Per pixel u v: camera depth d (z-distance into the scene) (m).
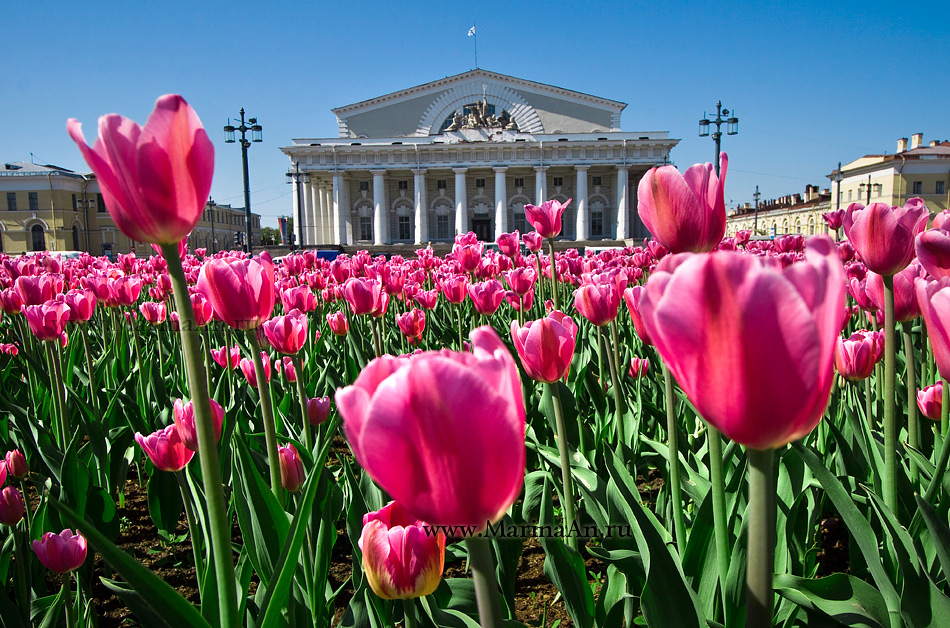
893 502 1.83
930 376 3.03
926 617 1.43
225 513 1.13
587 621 1.73
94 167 1.00
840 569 2.41
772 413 0.66
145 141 0.99
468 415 0.64
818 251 0.69
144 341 6.21
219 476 1.11
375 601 1.78
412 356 0.76
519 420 0.68
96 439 3.30
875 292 2.19
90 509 2.78
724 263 0.63
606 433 3.40
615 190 69.38
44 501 2.60
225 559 1.12
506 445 0.66
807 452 1.64
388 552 1.12
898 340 3.84
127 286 4.65
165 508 3.09
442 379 0.64
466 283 4.50
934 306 1.15
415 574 1.13
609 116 69.19
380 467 0.67
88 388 4.50
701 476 2.40
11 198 64.50
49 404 4.30
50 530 2.71
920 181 58.75
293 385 3.91
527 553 2.77
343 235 64.94
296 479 1.95
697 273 0.65
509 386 0.70
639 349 4.49
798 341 0.63
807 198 74.69
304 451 2.33
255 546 1.81
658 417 3.21
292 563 1.36
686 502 2.92
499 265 6.25
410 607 1.20
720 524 1.53
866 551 1.55
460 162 63.47
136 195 0.99
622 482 2.02
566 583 1.71
